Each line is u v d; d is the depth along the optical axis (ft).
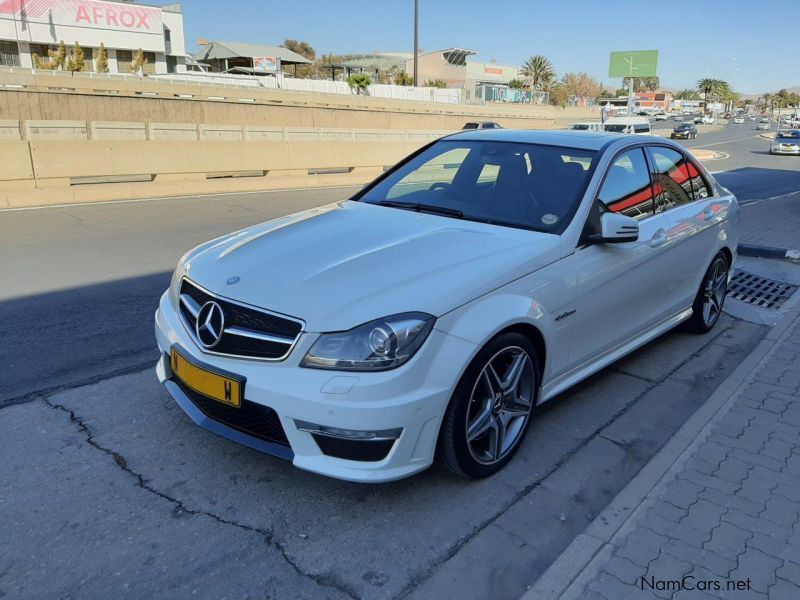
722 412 12.67
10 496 9.65
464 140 14.84
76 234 29.96
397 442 8.82
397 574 8.37
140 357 14.92
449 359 9.05
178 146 48.96
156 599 7.82
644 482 10.30
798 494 10.04
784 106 542.98
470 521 9.46
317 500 9.80
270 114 78.48
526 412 10.94
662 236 13.91
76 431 11.52
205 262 10.84
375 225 11.80
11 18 129.59
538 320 10.40
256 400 8.91
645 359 15.83
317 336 8.73
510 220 12.00
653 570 8.35
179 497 9.75
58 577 8.11
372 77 227.40
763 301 20.83
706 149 130.41
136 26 146.20
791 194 52.95
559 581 8.18
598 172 12.49
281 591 8.01
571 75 426.92
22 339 15.93
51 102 59.06
